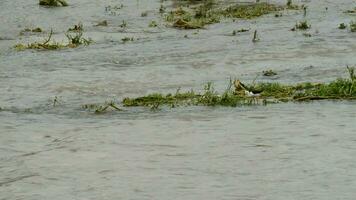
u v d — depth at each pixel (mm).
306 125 41875
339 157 33844
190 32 96875
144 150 37156
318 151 35250
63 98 56562
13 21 108375
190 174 32000
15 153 37906
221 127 42469
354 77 57188
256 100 52656
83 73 68188
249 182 30328
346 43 80750
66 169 33812
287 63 70500
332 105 48938
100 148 38000
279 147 36531
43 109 52281
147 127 43469
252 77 64188
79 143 39500
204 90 57938
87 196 29172
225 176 31438
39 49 85688
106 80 64250
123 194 29250
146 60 75312
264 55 75312
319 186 29297
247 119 44750
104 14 114688
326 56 73438
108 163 34594
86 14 114625
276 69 67812
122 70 69688
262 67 69062
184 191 29344
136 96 56844
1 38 95625
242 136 39625
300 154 34812
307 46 79750
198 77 65375
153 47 84312
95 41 91000
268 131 40688
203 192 29109
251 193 28719
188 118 46062
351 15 105188
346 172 31172
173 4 124688
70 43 88750
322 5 117500
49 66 72938
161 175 32000
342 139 37688
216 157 34969
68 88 60688
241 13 111688
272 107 49125
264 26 98562
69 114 50000
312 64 69375
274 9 115438
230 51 78688
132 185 30516
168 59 75312
